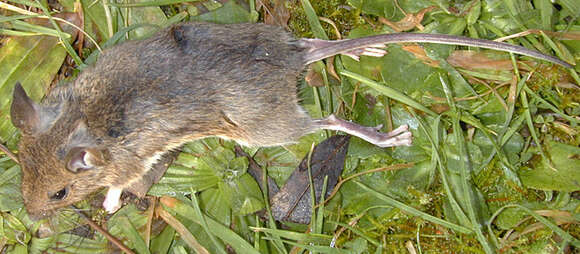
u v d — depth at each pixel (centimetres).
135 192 20
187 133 19
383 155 20
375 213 20
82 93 19
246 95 18
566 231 20
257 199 20
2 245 20
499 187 20
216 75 18
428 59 20
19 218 20
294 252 20
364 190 20
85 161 18
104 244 21
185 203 20
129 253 20
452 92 20
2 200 20
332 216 20
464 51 20
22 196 19
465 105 20
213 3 21
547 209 20
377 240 20
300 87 21
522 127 20
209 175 21
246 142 19
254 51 19
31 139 18
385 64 20
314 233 20
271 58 19
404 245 20
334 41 20
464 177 19
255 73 18
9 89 20
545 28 20
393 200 20
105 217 21
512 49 19
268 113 19
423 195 20
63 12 21
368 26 21
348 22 21
